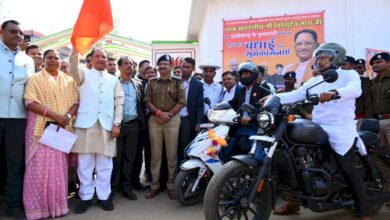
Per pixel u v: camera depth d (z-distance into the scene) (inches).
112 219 155.3
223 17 322.3
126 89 192.4
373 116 200.8
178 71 273.4
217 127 173.3
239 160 120.8
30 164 154.6
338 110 136.3
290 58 306.0
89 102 167.9
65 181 162.4
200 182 176.4
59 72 166.2
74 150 165.5
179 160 200.2
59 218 156.5
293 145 131.1
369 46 302.8
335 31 300.4
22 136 157.8
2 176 179.5
